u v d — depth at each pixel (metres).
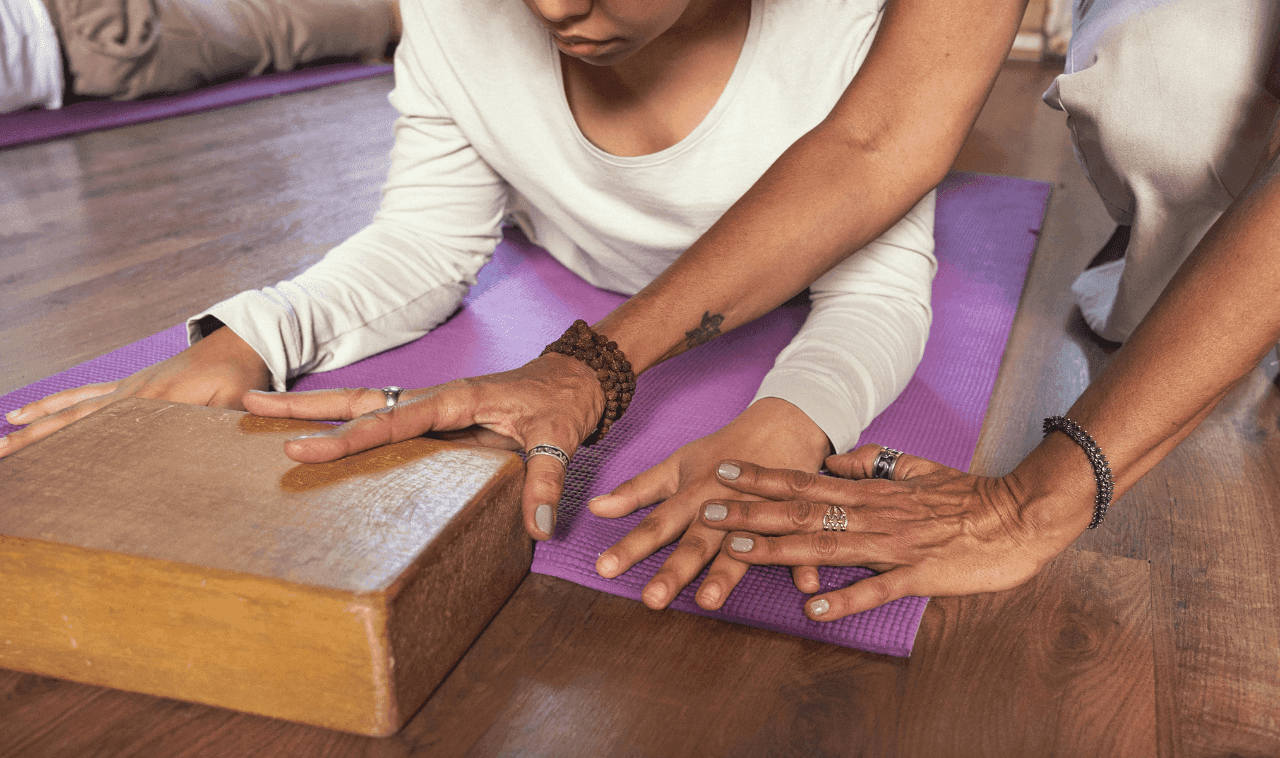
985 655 0.81
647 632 0.82
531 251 1.88
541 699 0.74
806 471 0.97
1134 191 1.41
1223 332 0.76
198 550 0.68
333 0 4.76
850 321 1.18
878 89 1.01
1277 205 0.75
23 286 1.70
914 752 0.70
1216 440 1.24
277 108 3.75
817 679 0.77
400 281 1.39
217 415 0.90
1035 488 0.84
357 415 0.88
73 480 0.77
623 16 0.81
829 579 0.89
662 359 0.98
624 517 0.98
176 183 2.50
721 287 0.97
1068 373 1.44
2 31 3.25
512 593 0.87
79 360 1.37
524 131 1.31
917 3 1.00
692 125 1.25
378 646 0.65
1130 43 1.37
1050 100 1.55
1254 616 0.88
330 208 2.26
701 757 0.69
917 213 1.26
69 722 0.70
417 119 1.40
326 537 0.70
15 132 3.02
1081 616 0.87
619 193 1.33
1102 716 0.74
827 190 0.99
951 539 0.85
